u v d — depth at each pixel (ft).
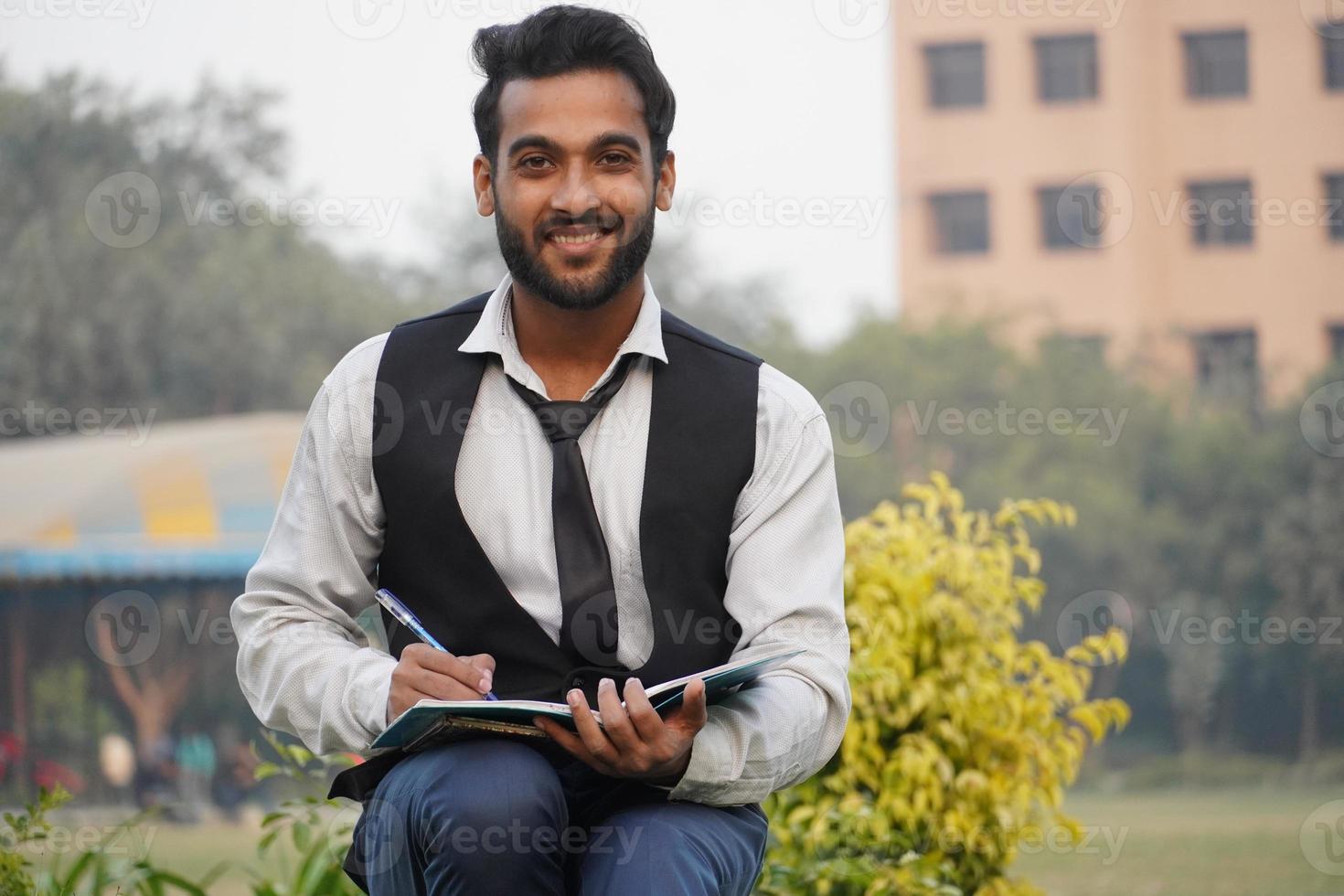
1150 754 110.11
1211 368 138.82
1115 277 141.69
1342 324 139.54
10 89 108.06
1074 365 123.65
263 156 117.70
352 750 7.79
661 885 7.29
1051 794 13.82
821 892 12.89
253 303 109.40
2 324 100.63
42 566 53.88
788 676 8.04
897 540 14.11
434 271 127.85
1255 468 118.73
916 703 13.07
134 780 69.97
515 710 7.13
